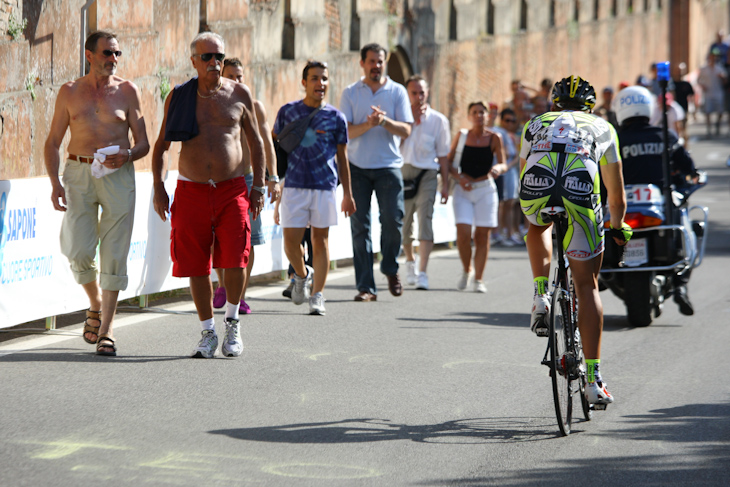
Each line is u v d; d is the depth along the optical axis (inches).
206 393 793.6
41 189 1012.5
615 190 743.1
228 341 935.7
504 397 808.3
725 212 2324.1
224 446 654.5
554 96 755.4
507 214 1987.0
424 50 2495.1
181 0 1576.0
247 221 923.4
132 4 1464.1
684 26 6299.2
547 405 784.9
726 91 4160.9
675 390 839.7
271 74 1815.9
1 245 958.4
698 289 1411.2
